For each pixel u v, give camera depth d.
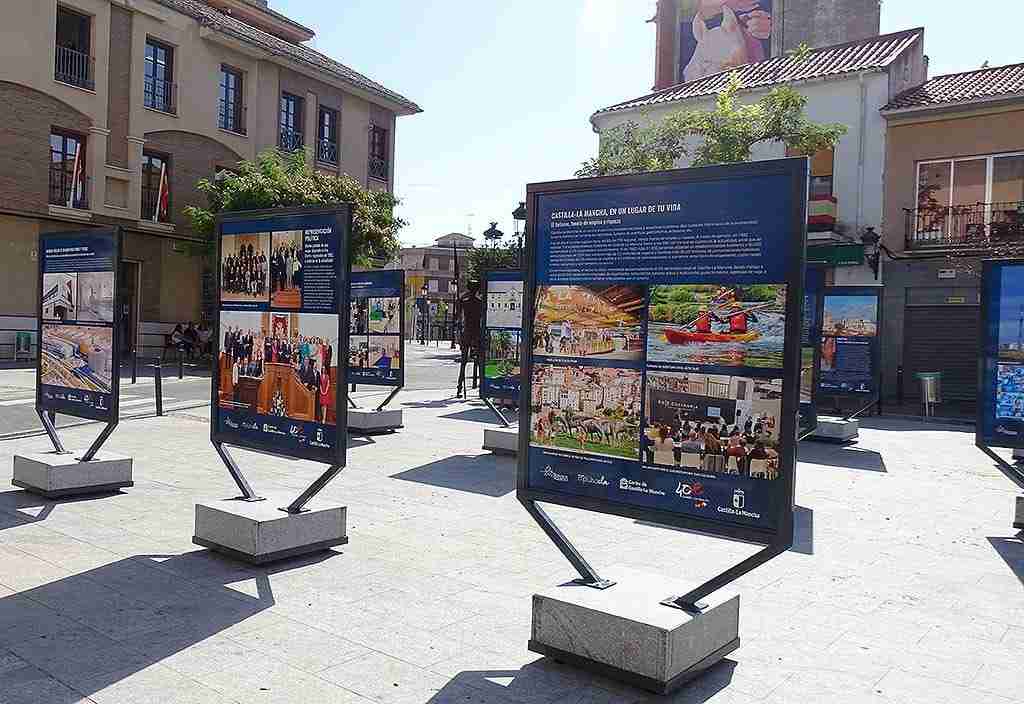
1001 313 7.50
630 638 3.87
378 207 28.20
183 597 4.95
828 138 18.14
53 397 8.11
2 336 23.62
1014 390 7.44
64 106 24.22
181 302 28.23
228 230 6.53
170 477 8.59
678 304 4.15
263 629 4.48
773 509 3.82
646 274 4.27
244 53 29.39
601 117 26.09
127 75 25.78
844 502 8.50
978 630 4.77
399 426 13.02
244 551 5.63
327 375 5.78
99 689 3.70
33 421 12.66
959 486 9.52
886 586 5.61
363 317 13.17
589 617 4.01
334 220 5.75
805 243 3.76
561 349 4.59
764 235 3.88
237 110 29.73
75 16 24.78
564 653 4.10
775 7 39.72
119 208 25.66
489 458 10.52
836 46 25.92
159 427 12.43
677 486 4.14
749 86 23.28
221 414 6.57
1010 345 7.46
